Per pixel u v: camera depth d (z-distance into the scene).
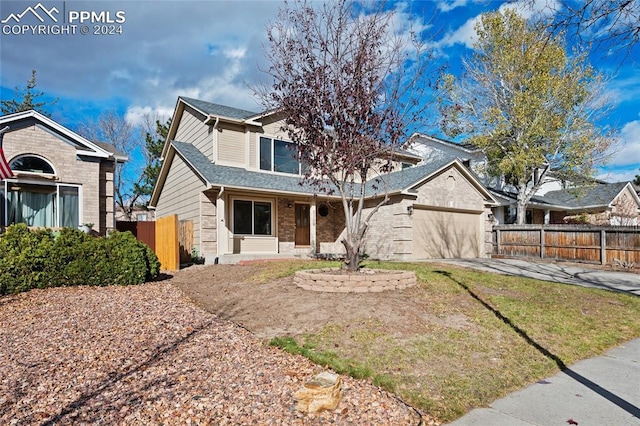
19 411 3.39
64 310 6.79
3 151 11.58
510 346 5.16
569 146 19.28
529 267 13.10
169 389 3.79
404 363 4.46
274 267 9.92
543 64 17.33
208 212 13.55
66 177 12.65
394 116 7.59
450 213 16.36
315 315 5.89
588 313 6.94
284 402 3.57
